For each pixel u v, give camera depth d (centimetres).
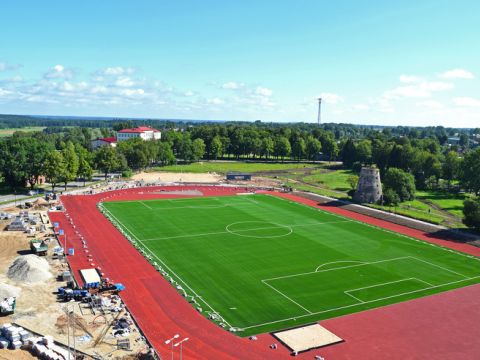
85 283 7044
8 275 7331
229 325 6025
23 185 16100
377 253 9406
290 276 7925
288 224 11812
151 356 5097
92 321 5941
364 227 11706
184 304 6638
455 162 18825
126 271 7919
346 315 6425
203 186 18112
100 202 13988
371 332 5928
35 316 5984
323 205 14675
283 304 6744
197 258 8775
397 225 12038
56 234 9925
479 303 6950
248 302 6788
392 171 16125
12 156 15150
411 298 7094
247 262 8612
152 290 7112
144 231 10650
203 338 5656
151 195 15638
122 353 5162
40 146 16200
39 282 7169
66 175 15475
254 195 16338
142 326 5903
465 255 9412
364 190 14975
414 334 5906
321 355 5319
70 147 17575
